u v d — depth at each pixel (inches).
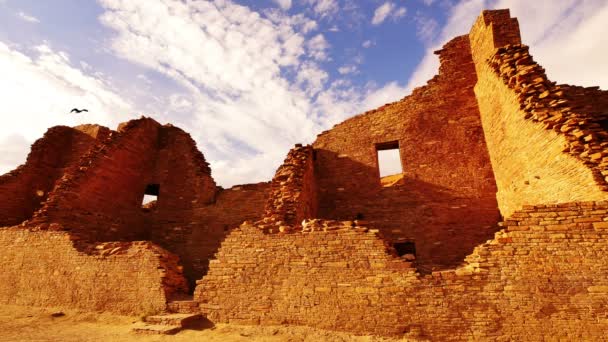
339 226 321.4
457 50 553.3
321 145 590.6
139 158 641.6
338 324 289.3
